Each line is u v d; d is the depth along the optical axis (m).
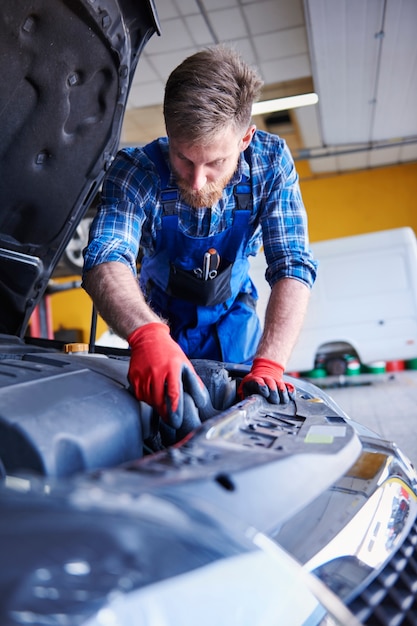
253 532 0.57
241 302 1.82
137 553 0.51
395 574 0.89
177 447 0.79
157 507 0.51
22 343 1.65
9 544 0.49
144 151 1.55
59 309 10.73
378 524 0.98
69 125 1.42
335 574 0.86
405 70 6.38
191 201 1.38
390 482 1.06
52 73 1.30
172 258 1.66
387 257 7.01
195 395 1.05
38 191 1.52
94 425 0.86
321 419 1.04
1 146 1.38
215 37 5.68
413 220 10.82
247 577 0.62
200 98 1.19
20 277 1.67
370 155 10.02
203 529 0.53
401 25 5.27
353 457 0.86
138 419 0.97
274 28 5.63
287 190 1.61
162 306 1.80
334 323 7.12
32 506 0.49
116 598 0.49
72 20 1.22
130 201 1.52
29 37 1.21
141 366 1.03
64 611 0.47
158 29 1.37
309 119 7.91
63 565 0.48
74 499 0.48
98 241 1.42
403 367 7.86
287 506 0.68
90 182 1.57
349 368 7.10
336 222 11.09
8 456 0.77
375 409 4.89
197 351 1.79
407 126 8.43
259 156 1.57
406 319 6.96
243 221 1.61
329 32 5.33
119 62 1.36
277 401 1.17
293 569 0.58
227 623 0.57
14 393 0.86
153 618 0.50
